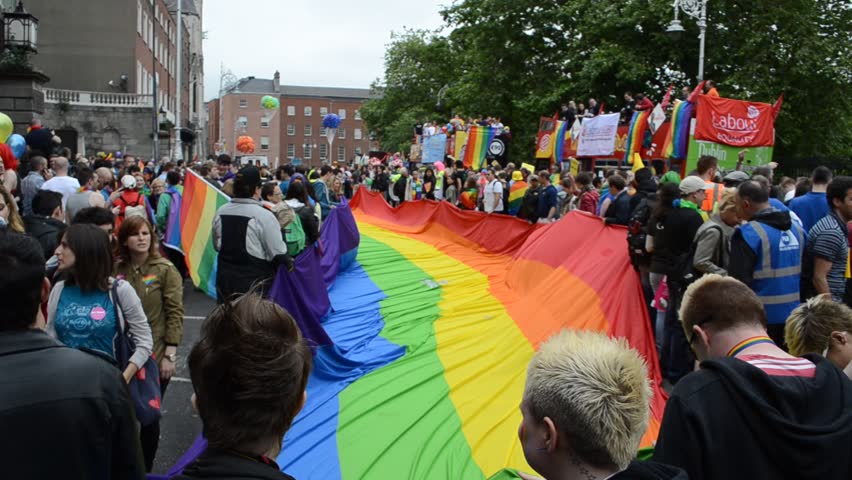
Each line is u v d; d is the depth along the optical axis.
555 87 30.88
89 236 4.07
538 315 8.19
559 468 2.05
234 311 2.02
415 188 22.67
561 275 8.74
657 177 11.48
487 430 5.52
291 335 2.04
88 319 4.05
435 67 56.66
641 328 7.10
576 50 30.75
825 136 27.84
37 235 6.10
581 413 1.97
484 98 33.72
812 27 26.45
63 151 14.59
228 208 6.78
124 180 10.29
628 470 2.04
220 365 1.88
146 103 37.38
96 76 40.00
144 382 4.29
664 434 2.50
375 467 4.83
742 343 2.80
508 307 9.02
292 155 111.88
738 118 11.76
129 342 4.18
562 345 2.16
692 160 11.76
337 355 6.91
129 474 2.12
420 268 12.14
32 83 21.00
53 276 5.10
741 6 27.06
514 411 5.93
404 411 5.75
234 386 1.86
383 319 8.79
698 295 2.95
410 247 13.97
